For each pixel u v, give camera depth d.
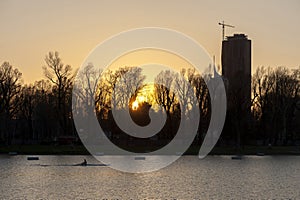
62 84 136.38
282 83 150.38
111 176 83.62
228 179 82.56
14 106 138.88
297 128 155.38
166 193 67.56
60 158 115.06
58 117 136.75
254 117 148.38
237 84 143.12
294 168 100.94
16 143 142.75
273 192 69.38
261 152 135.75
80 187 71.19
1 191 67.50
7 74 136.38
